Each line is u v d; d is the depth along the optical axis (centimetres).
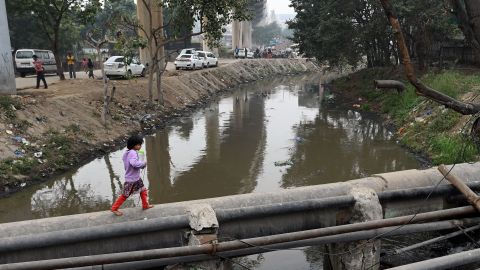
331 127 2058
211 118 2298
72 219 619
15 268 499
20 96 1611
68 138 1452
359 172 1330
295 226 684
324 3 3050
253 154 1548
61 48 3878
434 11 2320
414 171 790
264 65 5625
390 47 3388
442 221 676
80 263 518
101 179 1266
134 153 629
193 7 2120
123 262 536
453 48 2905
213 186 1212
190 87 3003
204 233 603
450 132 1453
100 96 1964
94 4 2109
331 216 697
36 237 562
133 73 2686
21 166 1200
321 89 3828
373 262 695
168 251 548
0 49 1597
